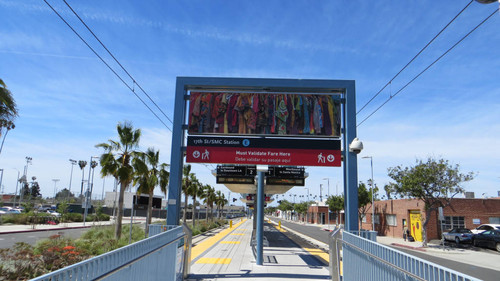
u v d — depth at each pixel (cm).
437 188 2406
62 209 4506
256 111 1170
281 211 15238
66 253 1102
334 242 963
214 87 1194
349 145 1130
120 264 479
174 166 1123
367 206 4428
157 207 1708
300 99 1176
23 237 2367
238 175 1557
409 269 518
